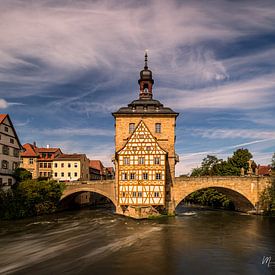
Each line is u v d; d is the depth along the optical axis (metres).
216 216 51.16
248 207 56.91
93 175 99.56
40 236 32.69
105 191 54.09
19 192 49.41
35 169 79.25
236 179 53.53
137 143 49.59
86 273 20.53
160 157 49.06
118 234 33.81
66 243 29.30
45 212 52.56
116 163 52.69
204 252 25.97
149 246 28.09
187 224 41.25
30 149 81.06
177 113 52.72
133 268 21.61
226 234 34.03
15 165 57.50
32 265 22.28
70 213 55.19
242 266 22.22
